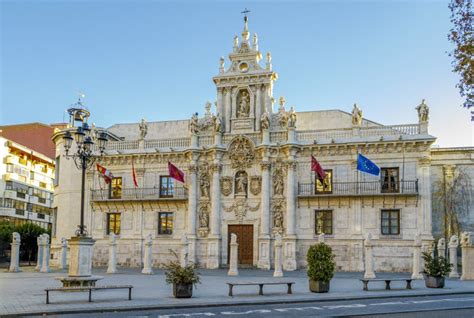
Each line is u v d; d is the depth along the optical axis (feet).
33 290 77.82
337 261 142.92
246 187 154.51
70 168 167.94
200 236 155.02
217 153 155.63
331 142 147.13
